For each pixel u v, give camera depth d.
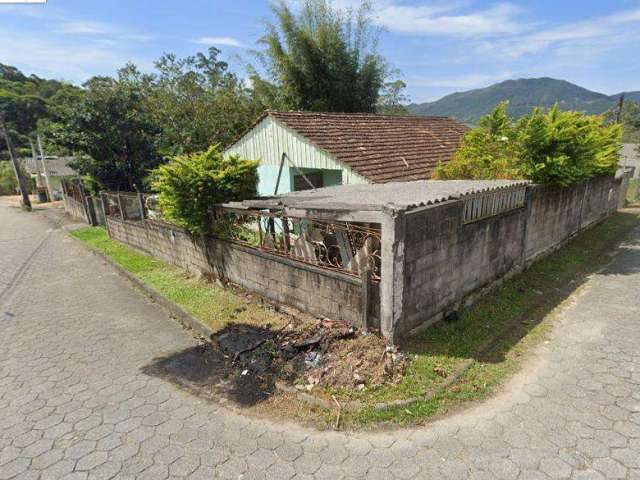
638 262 8.72
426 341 5.20
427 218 5.05
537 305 6.46
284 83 20.05
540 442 3.58
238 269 7.43
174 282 8.56
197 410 4.36
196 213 7.75
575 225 10.48
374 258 5.03
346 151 10.02
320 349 5.07
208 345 5.86
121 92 16.03
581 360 4.88
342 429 3.87
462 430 3.77
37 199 34.72
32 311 7.71
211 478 3.38
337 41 19.66
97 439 3.95
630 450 3.44
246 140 12.27
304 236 5.95
